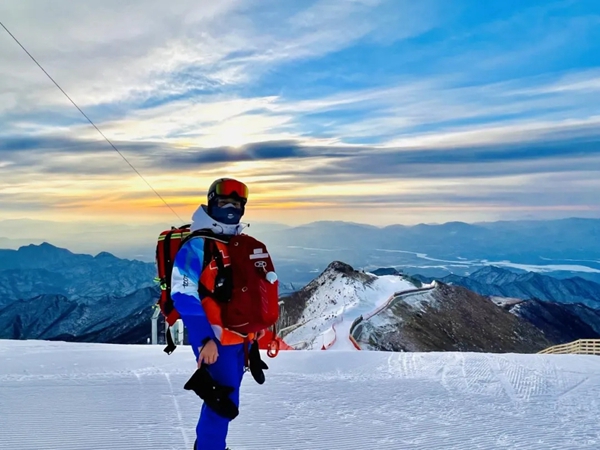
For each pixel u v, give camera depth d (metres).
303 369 9.48
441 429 5.26
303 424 5.33
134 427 5.05
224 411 3.08
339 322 77.81
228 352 3.26
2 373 8.21
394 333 78.38
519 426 5.44
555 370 9.27
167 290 3.37
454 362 10.25
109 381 7.29
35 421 5.22
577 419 5.77
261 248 3.28
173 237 3.39
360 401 6.44
